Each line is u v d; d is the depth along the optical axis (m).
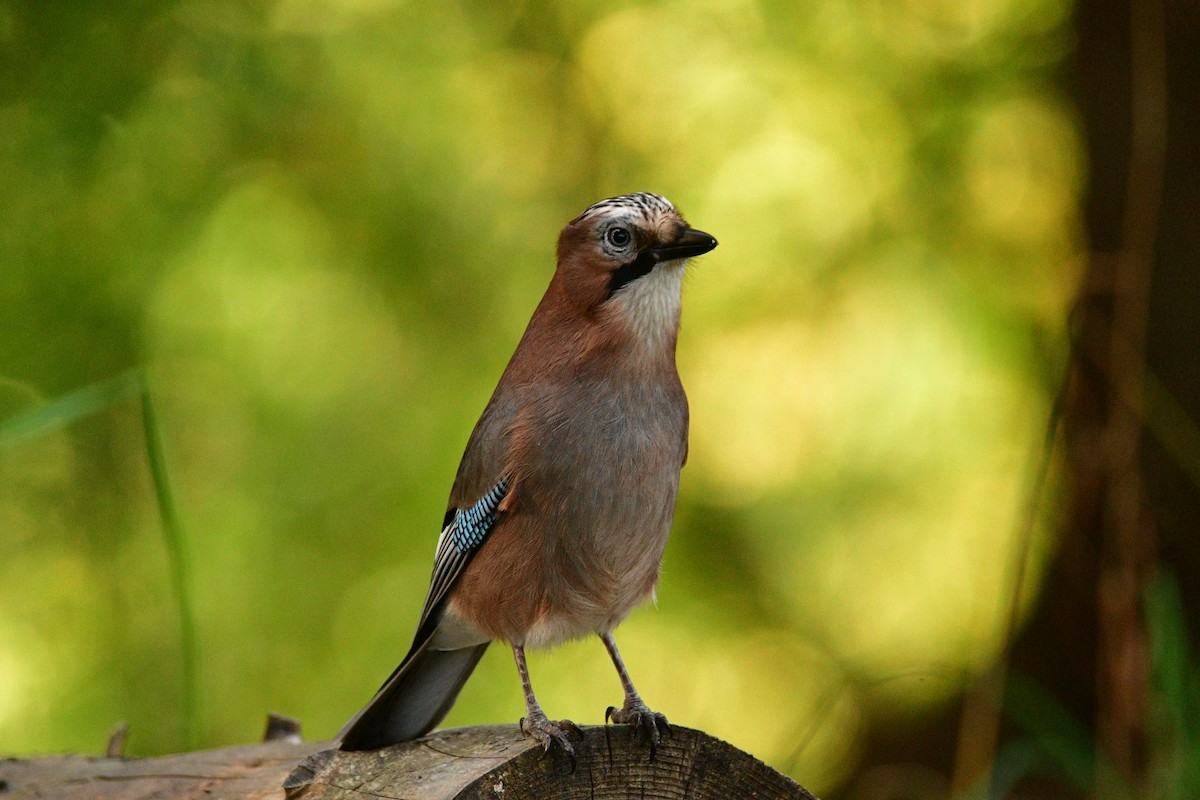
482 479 5.73
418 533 11.71
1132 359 7.89
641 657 12.17
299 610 11.62
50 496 11.83
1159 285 9.84
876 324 12.15
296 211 12.23
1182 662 6.52
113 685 11.52
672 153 12.78
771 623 12.29
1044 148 11.98
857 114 12.53
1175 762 6.41
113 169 11.94
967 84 12.27
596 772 4.62
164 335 11.77
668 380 5.77
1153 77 8.18
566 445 5.53
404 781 4.66
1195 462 9.54
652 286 5.68
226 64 12.15
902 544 12.09
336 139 12.51
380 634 11.50
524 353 5.90
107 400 6.62
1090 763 7.21
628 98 12.99
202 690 11.43
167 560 11.68
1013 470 11.77
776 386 12.54
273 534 11.73
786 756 11.55
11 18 12.00
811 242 12.44
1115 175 10.53
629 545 5.63
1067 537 9.30
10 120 11.84
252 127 12.30
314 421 11.95
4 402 11.47
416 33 12.80
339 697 11.38
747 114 12.68
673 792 4.69
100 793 5.22
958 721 11.95
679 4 13.00
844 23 12.70
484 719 11.73
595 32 13.06
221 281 11.91
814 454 12.41
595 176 12.85
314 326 12.09
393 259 12.41
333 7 12.68
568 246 5.80
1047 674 10.56
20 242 11.73
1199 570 9.38
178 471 11.81
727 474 12.57
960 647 11.91
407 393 12.16
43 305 11.66
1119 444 7.81
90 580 11.78
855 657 12.16
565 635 5.78
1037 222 11.99
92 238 11.84
